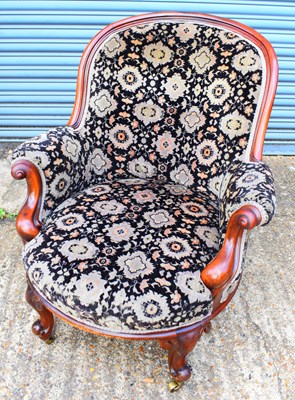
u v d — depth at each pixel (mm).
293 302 1737
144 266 1154
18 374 1427
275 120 2688
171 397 1377
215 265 1128
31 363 1462
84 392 1383
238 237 1126
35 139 1353
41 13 2238
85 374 1437
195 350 1530
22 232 1302
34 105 2609
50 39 2338
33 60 2416
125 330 1109
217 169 1480
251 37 1382
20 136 2752
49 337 1503
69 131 1463
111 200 1431
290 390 1411
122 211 1369
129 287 1104
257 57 1339
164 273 1138
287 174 2605
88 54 1501
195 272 1159
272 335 1594
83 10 2236
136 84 1529
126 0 2211
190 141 1542
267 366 1482
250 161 1347
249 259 1948
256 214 1062
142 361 1486
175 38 1455
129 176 1664
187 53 1463
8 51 2377
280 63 2447
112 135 1584
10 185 2408
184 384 1418
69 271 1147
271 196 1109
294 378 1446
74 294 1112
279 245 2047
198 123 1505
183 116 1532
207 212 1419
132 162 1631
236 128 1398
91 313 1099
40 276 1168
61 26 2291
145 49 1486
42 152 1300
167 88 1521
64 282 1132
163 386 1409
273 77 1326
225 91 1415
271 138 2779
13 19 2258
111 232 1266
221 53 1405
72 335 1566
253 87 1345
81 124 1525
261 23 2299
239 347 1545
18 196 2320
